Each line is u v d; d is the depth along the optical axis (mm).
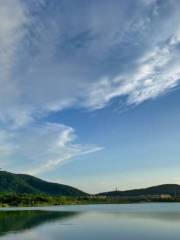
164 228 84312
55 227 89750
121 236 70938
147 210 188875
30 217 129500
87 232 78000
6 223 101688
